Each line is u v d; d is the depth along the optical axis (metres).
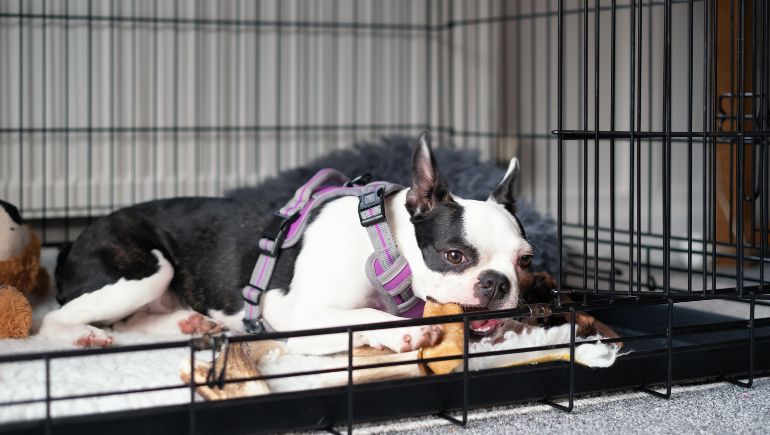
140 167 4.20
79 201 4.10
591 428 1.87
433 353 1.91
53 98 4.01
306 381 1.98
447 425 1.88
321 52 4.53
